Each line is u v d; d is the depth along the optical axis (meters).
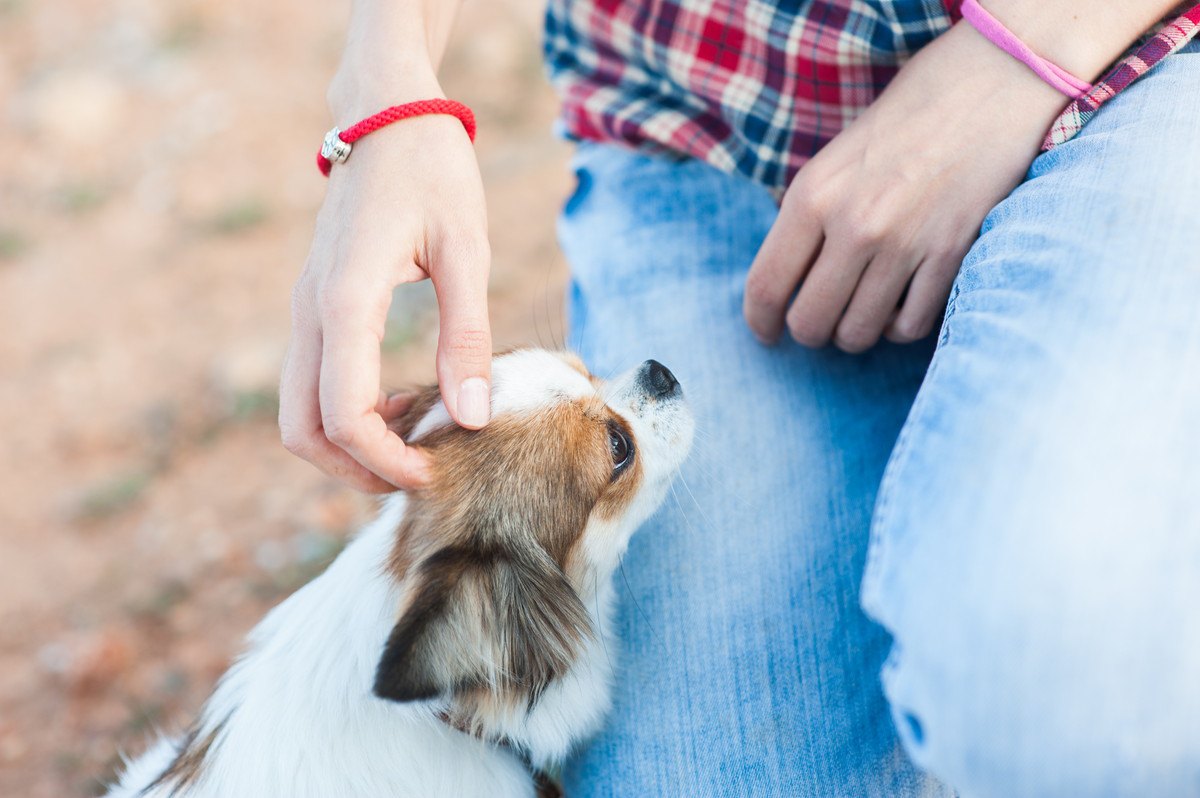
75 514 3.76
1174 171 1.38
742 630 1.88
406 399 2.31
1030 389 1.21
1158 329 1.20
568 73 2.43
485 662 1.87
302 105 5.98
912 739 1.21
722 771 1.80
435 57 2.12
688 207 2.29
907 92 1.76
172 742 2.46
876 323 1.90
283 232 5.08
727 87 2.11
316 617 2.09
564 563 2.11
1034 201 1.53
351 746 1.97
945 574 1.14
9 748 3.00
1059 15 1.64
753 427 2.06
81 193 5.53
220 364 4.31
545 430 2.09
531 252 4.55
